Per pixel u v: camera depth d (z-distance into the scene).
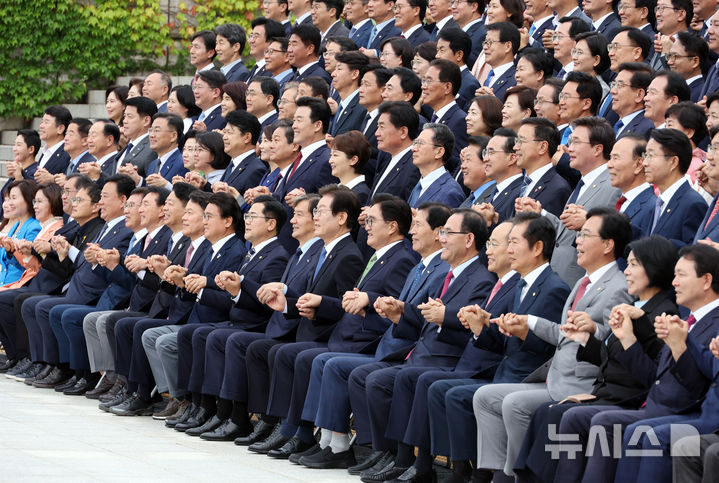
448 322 8.68
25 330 13.41
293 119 12.98
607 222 7.97
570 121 10.69
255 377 10.16
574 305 8.09
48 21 20.20
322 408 9.32
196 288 10.82
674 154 8.55
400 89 12.26
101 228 13.25
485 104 11.13
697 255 7.29
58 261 13.33
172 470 8.62
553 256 9.20
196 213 11.50
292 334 10.27
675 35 11.89
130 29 20.48
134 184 13.05
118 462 8.77
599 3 13.22
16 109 20.50
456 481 8.42
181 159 14.02
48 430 10.14
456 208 9.59
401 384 8.76
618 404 7.49
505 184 10.03
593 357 7.67
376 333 9.67
